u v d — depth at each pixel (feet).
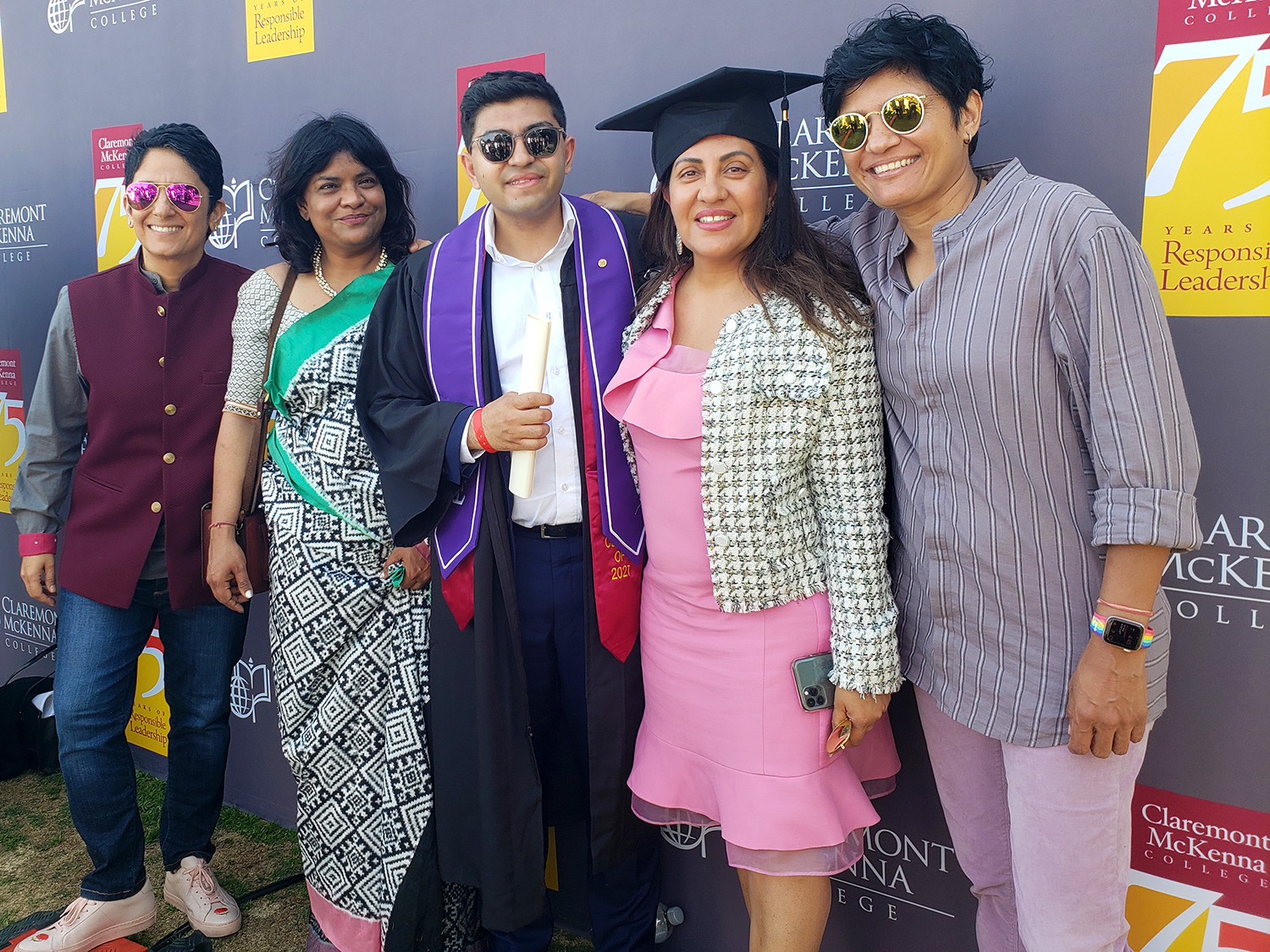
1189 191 4.92
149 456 7.21
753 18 6.04
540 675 5.96
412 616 6.24
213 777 7.69
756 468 4.62
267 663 9.12
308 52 8.15
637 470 5.34
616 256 5.67
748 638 4.83
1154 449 3.81
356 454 6.15
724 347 4.70
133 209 6.97
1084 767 4.32
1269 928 5.18
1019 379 4.13
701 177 4.76
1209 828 5.29
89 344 7.23
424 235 7.79
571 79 6.87
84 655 7.25
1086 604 4.27
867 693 4.64
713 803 5.12
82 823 7.22
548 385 5.71
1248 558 5.02
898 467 4.92
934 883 6.08
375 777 6.15
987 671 4.52
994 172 4.58
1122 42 4.99
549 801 6.44
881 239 4.91
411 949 6.06
